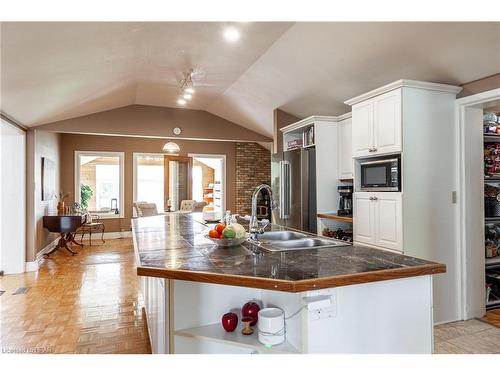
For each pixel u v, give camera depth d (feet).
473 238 9.59
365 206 10.16
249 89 15.33
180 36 9.99
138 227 9.68
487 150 11.18
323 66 11.22
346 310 4.59
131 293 12.26
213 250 6.02
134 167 25.81
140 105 19.13
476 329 8.86
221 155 28.12
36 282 13.64
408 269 4.66
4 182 15.12
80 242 23.00
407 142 8.88
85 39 8.55
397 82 8.81
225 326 5.01
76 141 24.38
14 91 10.84
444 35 8.01
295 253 5.74
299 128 15.05
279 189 15.53
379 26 8.44
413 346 4.98
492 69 8.58
